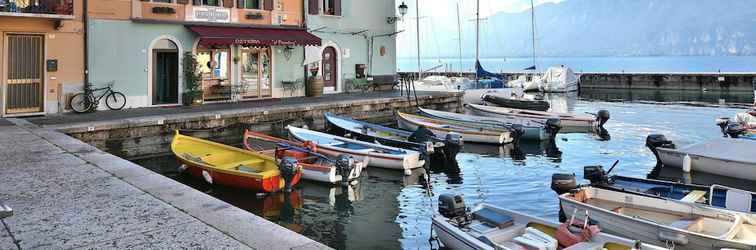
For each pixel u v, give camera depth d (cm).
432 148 1561
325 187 1363
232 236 638
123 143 1822
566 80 4656
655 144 1700
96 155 1163
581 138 2270
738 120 2228
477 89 3356
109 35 2162
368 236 1023
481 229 907
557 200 1277
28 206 764
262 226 675
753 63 13950
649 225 902
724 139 1702
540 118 2595
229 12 2480
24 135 1466
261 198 1252
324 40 2861
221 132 2061
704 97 4116
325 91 2906
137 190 849
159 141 1891
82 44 2097
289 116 2253
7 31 1914
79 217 714
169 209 746
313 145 1548
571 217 961
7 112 1939
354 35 3005
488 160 1767
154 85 2314
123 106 2205
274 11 2630
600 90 5019
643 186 1172
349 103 2467
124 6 2189
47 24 1995
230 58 2519
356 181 1405
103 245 614
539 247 805
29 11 1916
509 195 1325
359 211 1180
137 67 2245
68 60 2066
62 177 942
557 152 1931
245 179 1262
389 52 3198
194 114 2005
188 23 2350
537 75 5428
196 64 2381
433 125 2211
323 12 2852
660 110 3269
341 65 2958
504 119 2489
